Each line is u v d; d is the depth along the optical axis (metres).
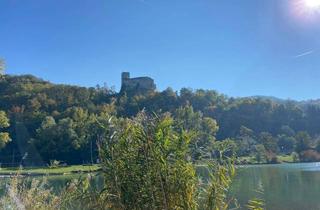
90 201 5.71
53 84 98.12
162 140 5.44
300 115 143.25
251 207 6.64
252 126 125.38
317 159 128.62
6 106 79.25
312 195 39.31
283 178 62.84
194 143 5.68
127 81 121.25
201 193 5.49
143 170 5.41
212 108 110.44
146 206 5.34
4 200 6.64
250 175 53.84
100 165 5.61
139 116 5.76
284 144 133.25
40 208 6.61
